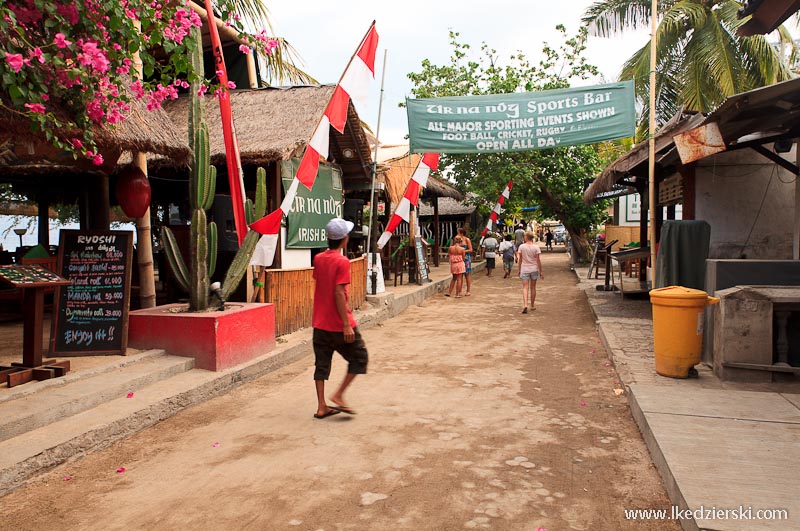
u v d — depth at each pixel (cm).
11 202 1434
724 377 571
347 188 1348
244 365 664
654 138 1047
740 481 335
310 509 350
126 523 336
